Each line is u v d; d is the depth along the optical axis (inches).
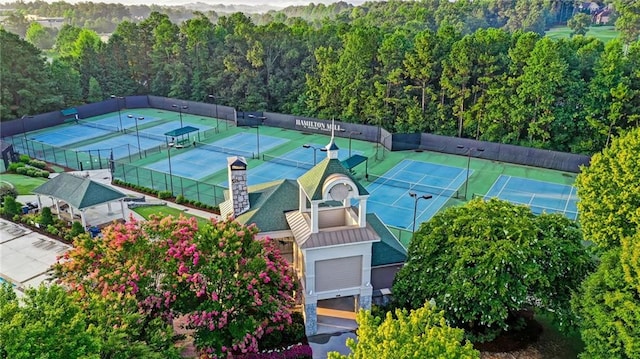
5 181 2369.6
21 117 3565.5
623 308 917.2
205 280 1037.8
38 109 3681.1
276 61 4008.4
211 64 4104.3
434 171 2586.1
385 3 7140.8
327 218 1288.1
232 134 3302.2
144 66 4426.7
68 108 3725.4
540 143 2878.9
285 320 1133.7
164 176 2485.2
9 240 1768.0
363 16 6373.0
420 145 2950.3
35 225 1852.9
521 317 1263.5
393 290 1229.1
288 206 1384.1
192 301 1043.9
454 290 1093.8
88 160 2746.1
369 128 3105.3
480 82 3073.3
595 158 1323.8
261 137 3225.9
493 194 2281.0
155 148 2989.7
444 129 3174.2
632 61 2827.3
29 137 3230.8
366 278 1229.7
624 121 2773.1
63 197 1820.9
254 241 1138.0
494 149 2760.8
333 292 1218.6
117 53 4293.8
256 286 1063.6
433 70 3230.8
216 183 2395.4
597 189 1269.7
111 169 2445.9
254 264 1072.2
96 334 776.3
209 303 1015.6
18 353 671.1
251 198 1448.1
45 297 798.5
